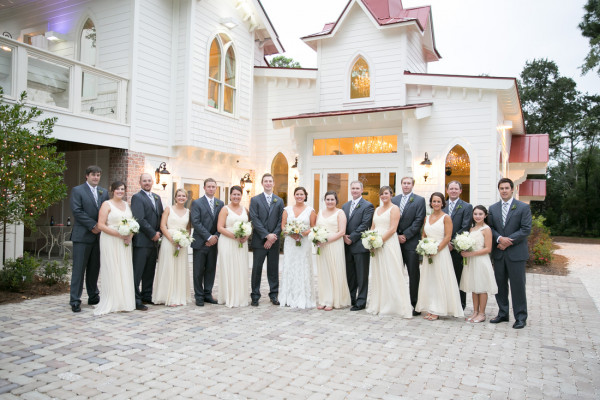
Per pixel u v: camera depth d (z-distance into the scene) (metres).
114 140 10.41
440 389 3.60
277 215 6.91
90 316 5.74
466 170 11.81
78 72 9.53
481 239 5.92
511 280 5.75
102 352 4.33
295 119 13.05
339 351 4.52
